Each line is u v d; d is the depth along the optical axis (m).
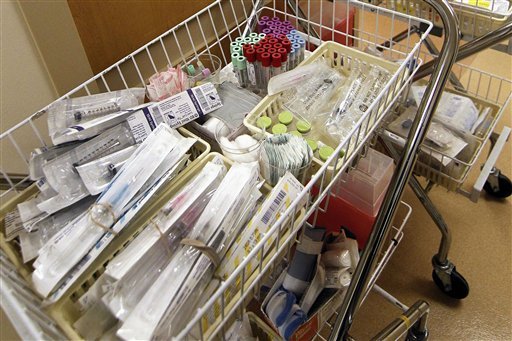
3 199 0.75
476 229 1.42
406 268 1.33
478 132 1.19
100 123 0.67
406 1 1.11
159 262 0.57
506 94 1.75
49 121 0.69
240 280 0.57
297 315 0.81
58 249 0.55
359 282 0.68
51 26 1.03
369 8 0.91
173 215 0.59
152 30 1.27
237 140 0.70
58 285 0.53
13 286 0.50
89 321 0.53
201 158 0.67
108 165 0.65
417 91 1.20
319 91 0.84
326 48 0.90
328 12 1.52
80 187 0.63
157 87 0.80
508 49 1.08
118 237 0.59
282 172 0.65
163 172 0.62
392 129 1.12
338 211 1.02
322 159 0.70
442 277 1.23
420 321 1.04
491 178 1.44
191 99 0.75
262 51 0.81
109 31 1.16
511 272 1.31
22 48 1.04
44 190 0.62
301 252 0.89
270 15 1.52
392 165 0.99
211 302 0.48
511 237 1.39
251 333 0.84
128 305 0.53
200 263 0.55
